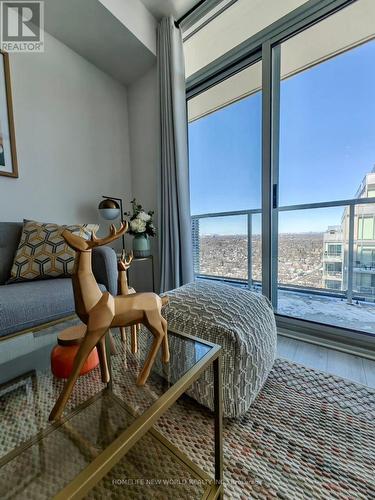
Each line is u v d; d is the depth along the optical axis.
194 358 0.69
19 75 1.85
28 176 1.93
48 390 0.81
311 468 0.76
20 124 1.87
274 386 1.17
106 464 0.43
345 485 0.70
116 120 2.56
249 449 0.82
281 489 0.70
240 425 0.93
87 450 0.62
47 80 2.01
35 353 0.94
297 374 1.26
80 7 1.73
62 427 0.70
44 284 1.38
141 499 0.65
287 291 1.98
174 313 1.04
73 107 2.20
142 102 2.52
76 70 2.20
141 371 0.71
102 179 2.46
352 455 0.80
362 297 1.77
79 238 0.59
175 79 2.07
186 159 2.18
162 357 0.71
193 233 2.76
